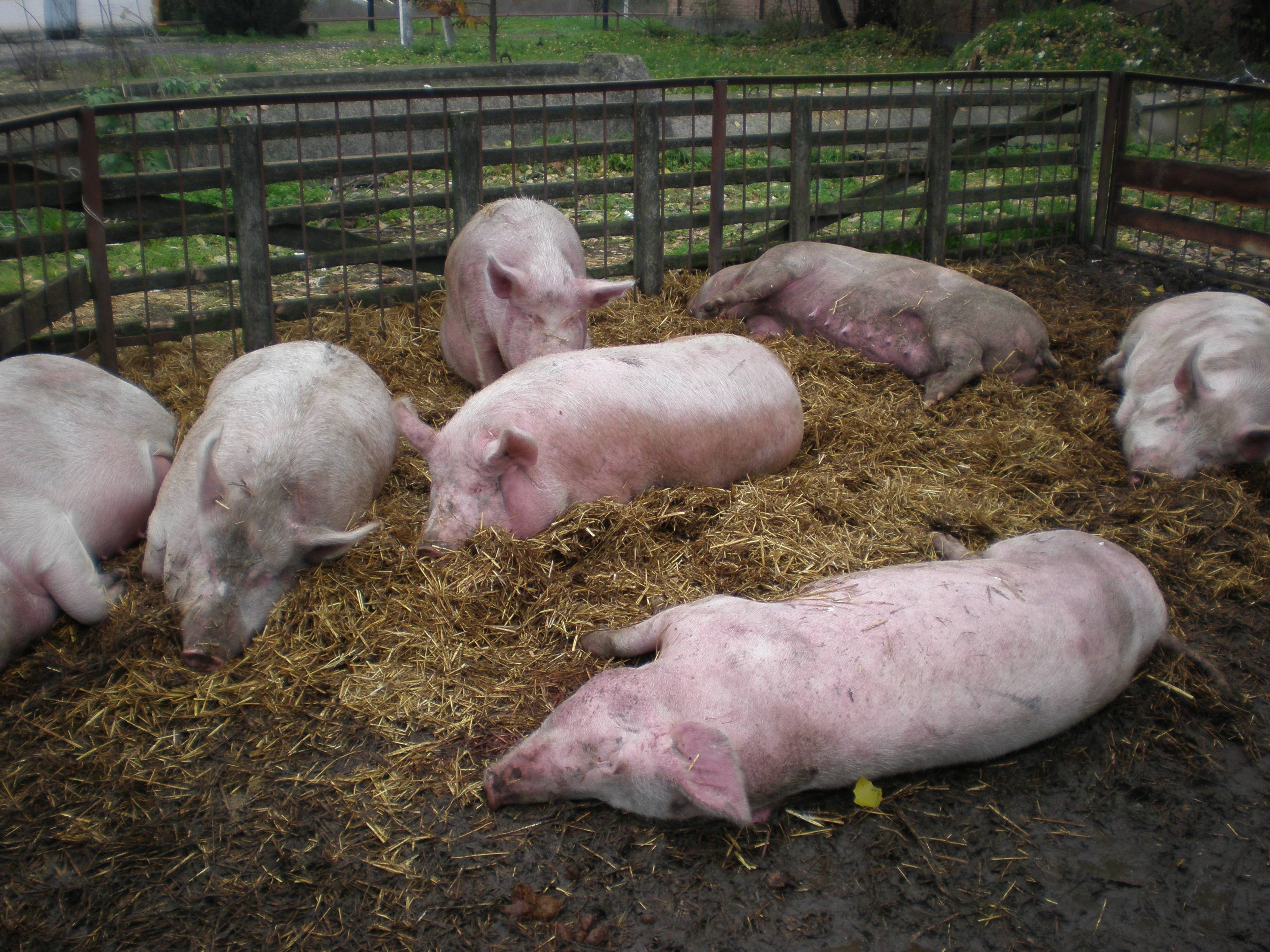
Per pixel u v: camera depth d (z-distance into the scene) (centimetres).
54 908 278
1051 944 275
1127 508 466
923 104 958
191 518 380
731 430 445
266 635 369
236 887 283
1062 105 857
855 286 632
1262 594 416
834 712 299
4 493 366
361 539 404
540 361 440
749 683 297
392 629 371
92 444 407
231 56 1758
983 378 594
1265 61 1552
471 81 1298
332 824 303
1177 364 541
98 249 574
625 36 2481
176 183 594
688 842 300
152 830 300
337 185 990
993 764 333
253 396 419
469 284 540
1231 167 774
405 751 327
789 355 621
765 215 770
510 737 331
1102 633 333
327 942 269
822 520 439
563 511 408
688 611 333
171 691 348
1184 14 1667
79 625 380
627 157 1094
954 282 614
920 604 323
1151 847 305
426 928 273
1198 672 369
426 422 538
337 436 420
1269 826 313
